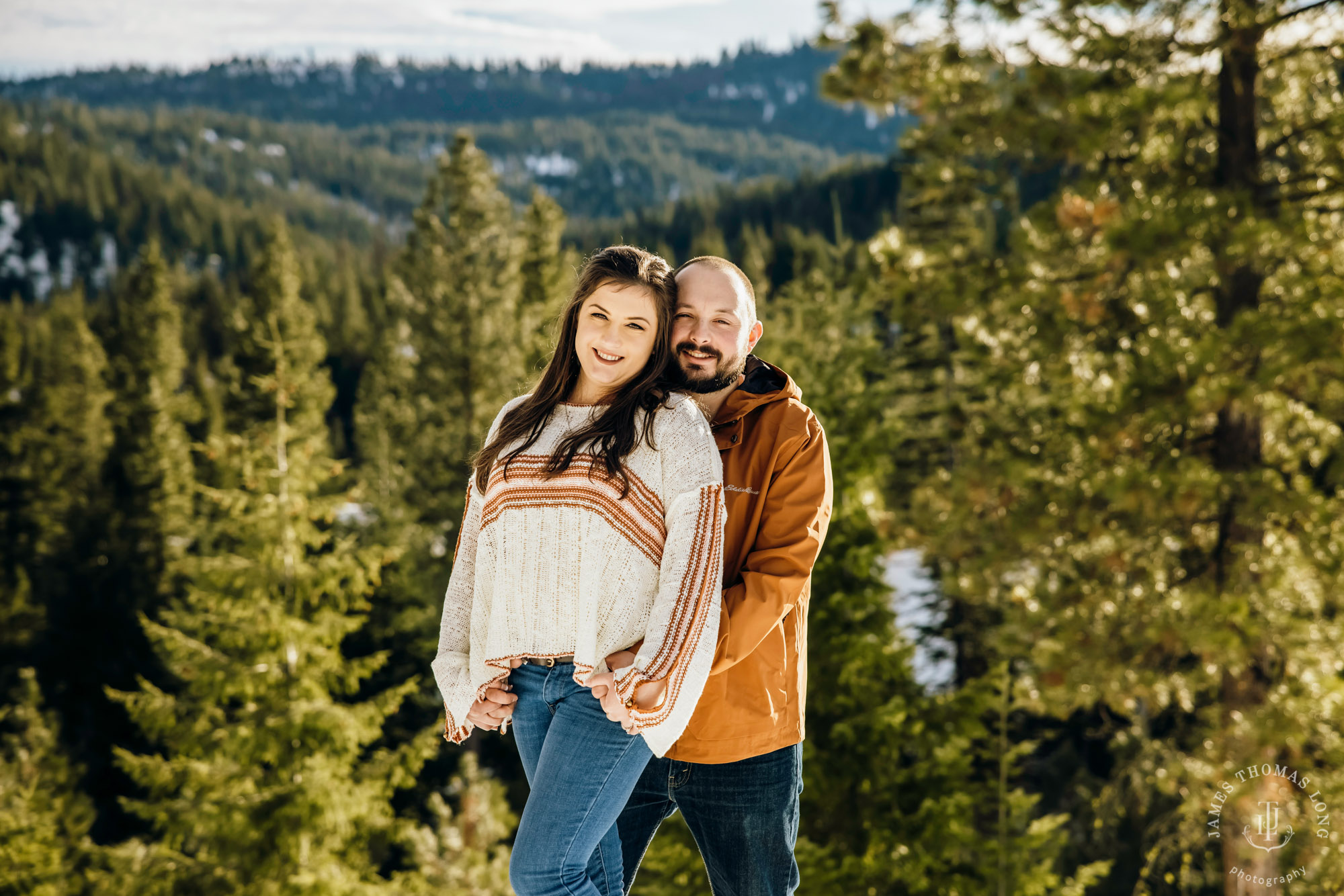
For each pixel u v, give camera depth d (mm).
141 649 27938
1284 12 6859
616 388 2086
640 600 1997
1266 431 7758
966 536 8438
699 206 107188
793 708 2244
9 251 131250
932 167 8539
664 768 2318
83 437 36969
